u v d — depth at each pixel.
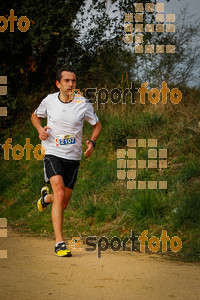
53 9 14.86
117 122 11.59
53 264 4.80
